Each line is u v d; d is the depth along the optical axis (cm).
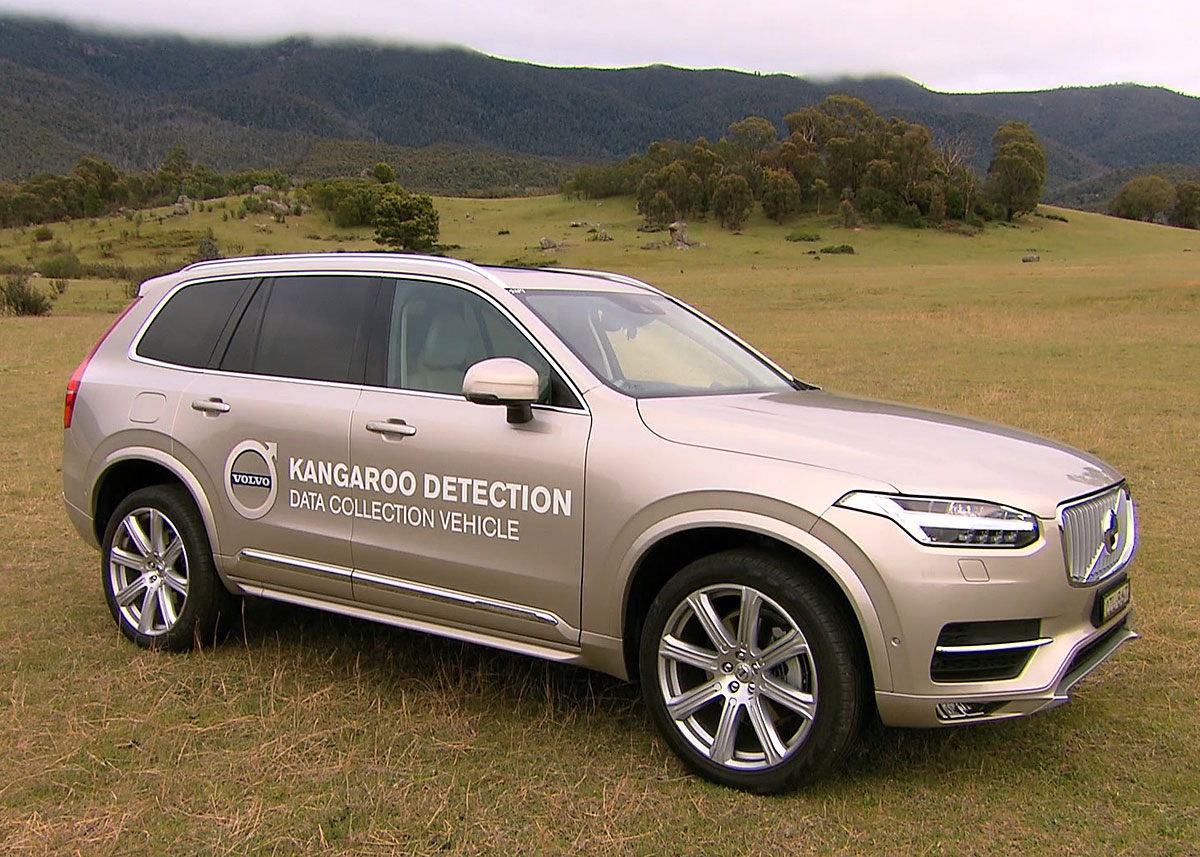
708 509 348
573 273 477
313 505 439
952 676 328
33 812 340
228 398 466
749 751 358
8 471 962
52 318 3697
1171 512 784
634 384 404
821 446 351
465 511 397
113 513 508
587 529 370
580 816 337
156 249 14912
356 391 435
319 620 534
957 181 16188
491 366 370
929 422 395
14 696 433
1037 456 371
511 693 439
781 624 349
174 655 484
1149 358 2097
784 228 15600
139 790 354
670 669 367
